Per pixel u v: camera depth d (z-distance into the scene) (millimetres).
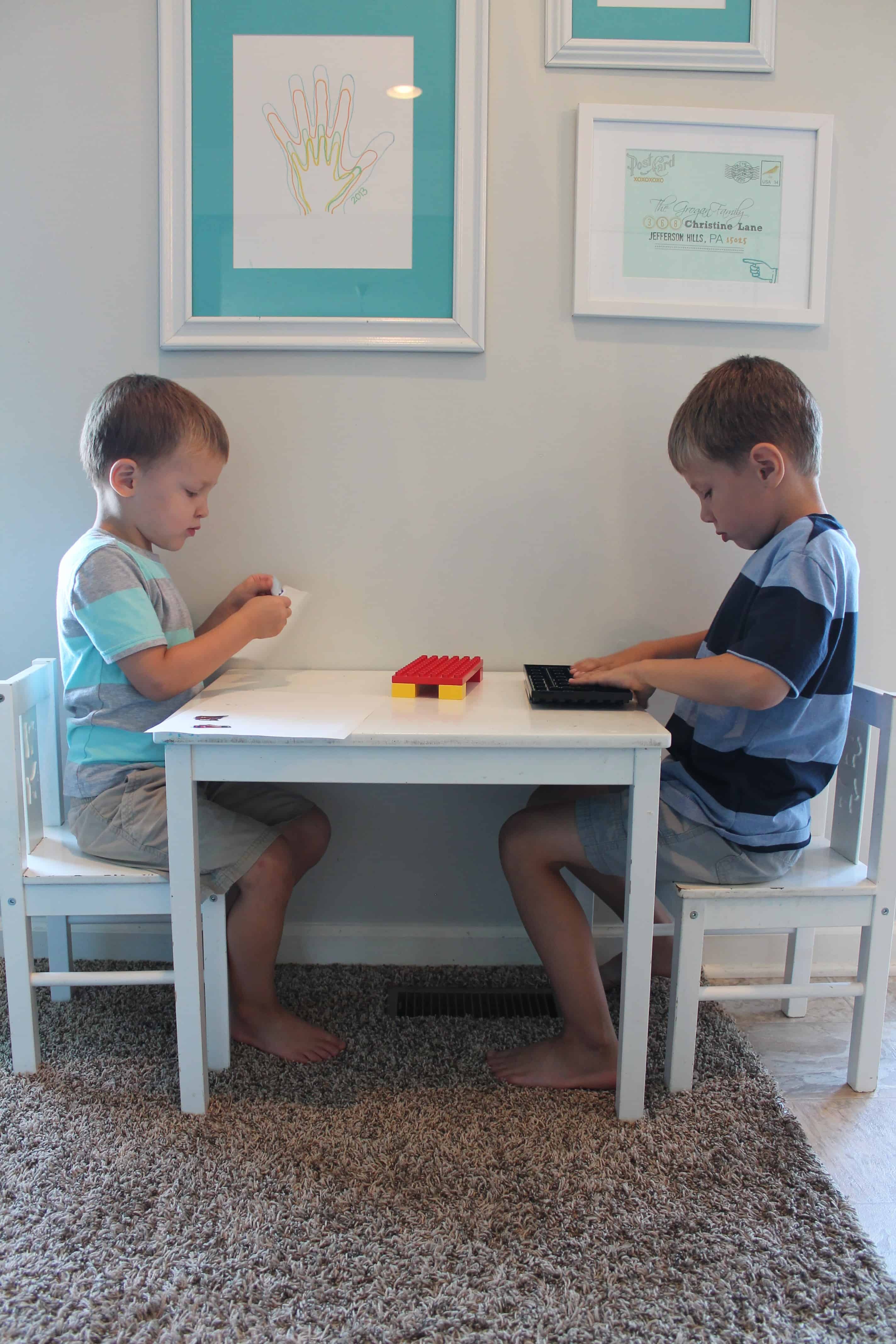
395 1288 826
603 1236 888
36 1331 778
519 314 1325
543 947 1164
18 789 1125
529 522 1371
